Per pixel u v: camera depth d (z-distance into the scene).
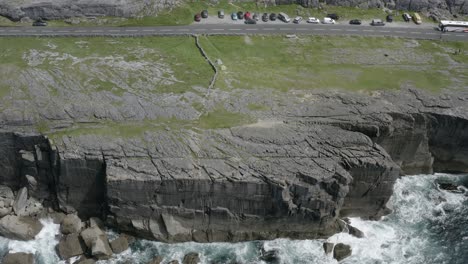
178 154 63.31
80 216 67.25
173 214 63.06
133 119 68.69
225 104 72.50
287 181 60.84
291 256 63.25
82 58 81.81
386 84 79.25
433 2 102.44
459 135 73.31
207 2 99.69
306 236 65.12
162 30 91.62
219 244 64.62
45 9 91.38
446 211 70.69
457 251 64.62
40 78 75.62
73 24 91.81
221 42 89.06
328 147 65.31
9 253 62.03
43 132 65.69
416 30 97.12
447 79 81.56
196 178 60.16
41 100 70.88
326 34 93.56
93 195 65.88
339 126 69.44
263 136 66.25
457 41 94.12
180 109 70.75
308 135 66.88
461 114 72.06
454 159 76.25
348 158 63.56
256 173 61.28
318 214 62.69
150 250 63.41
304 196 61.25
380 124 69.56
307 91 76.50
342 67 83.88
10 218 64.81
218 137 66.12
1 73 75.88
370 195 66.19
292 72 81.75
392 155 75.44
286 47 88.88
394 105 73.25
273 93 75.56
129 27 92.19
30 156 65.62
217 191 61.09
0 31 87.81
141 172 60.84
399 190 73.94
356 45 90.94
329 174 61.47
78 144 63.72
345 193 62.06
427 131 73.75
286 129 67.81
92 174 63.91
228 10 98.94
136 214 63.12
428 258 63.75
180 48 86.75
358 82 79.56
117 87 74.94
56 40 86.81
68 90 73.44
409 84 79.50
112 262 61.78
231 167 61.91
